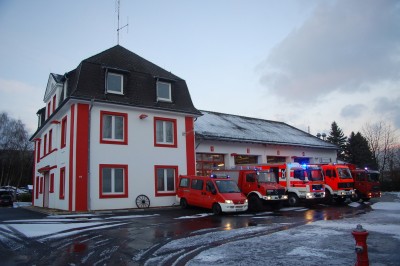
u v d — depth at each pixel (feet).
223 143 85.20
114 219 49.67
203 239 34.40
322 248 29.30
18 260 26.09
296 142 106.93
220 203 56.03
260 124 116.47
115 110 66.33
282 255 26.94
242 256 26.86
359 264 19.29
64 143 67.82
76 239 34.40
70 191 60.39
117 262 25.66
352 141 209.15
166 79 74.79
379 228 39.63
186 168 74.08
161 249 30.01
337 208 67.15
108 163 63.67
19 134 211.00
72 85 68.03
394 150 185.37
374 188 84.53
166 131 73.46
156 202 68.03
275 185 65.72
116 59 73.87
